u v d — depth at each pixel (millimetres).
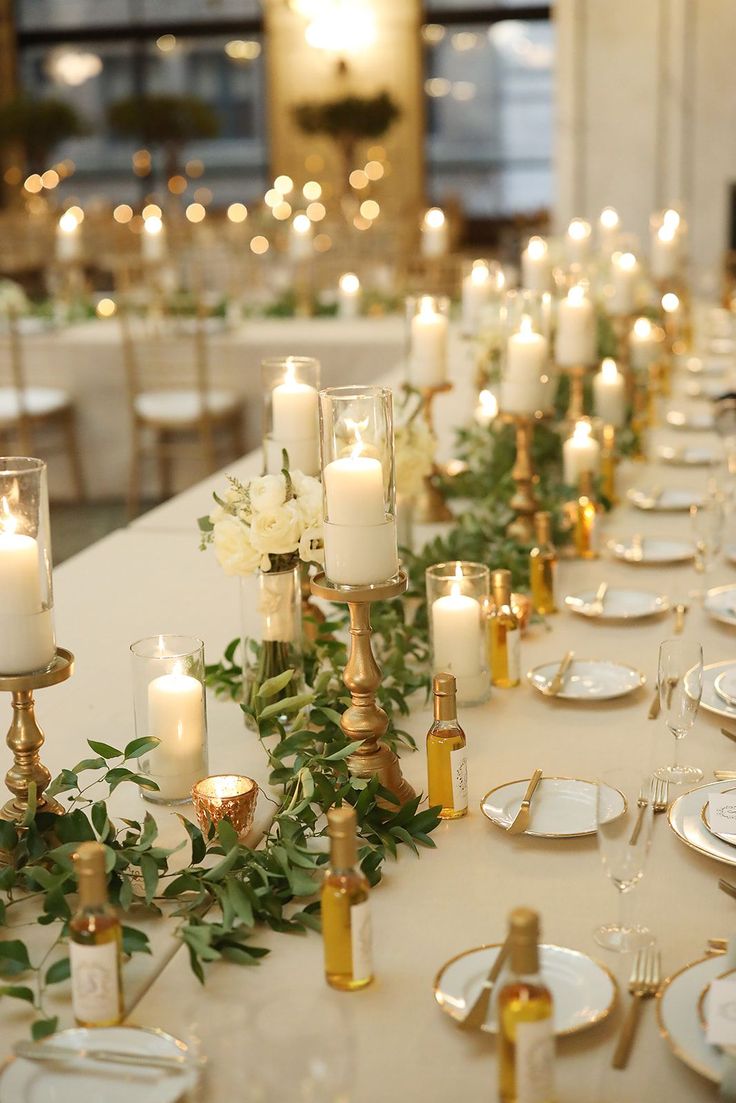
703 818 1476
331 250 8508
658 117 8758
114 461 6145
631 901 1285
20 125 11312
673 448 3664
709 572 2350
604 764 1683
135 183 13266
